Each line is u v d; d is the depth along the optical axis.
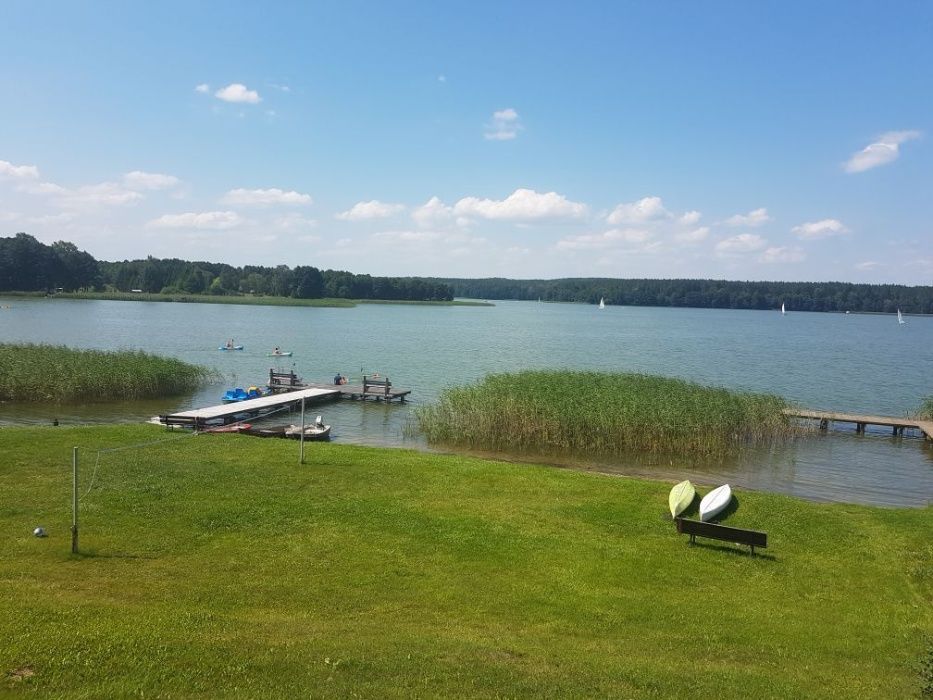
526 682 9.70
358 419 38.56
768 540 17.64
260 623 11.43
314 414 39.69
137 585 12.86
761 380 63.25
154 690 8.55
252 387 43.53
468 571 14.67
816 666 11.28
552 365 68.62
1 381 37.94
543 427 31.94
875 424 39.34
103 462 21.45
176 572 13.68
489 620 12.40
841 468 30.92
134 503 17.70
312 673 9.45
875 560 16.64
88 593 12.23
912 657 11.84
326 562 14.69
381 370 61.25
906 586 15.24
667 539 17.38
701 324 169.00
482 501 19.59
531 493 20.62
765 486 27.17
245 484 19.88
